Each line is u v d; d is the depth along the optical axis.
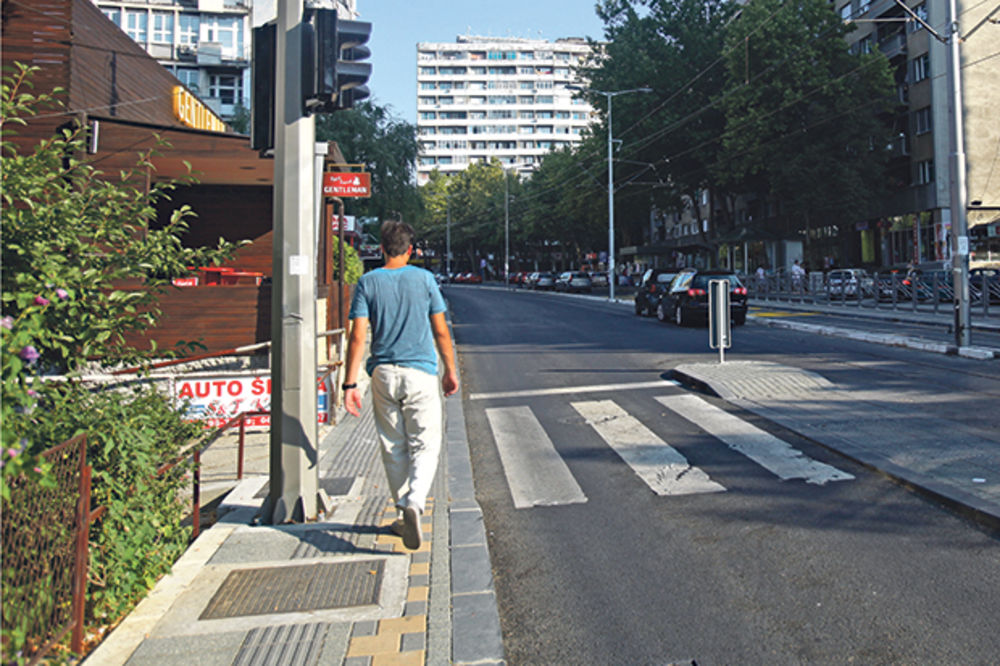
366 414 9.53
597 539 4.89
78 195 4.46
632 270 65.75
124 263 4.59
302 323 5.22
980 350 12.36
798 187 36.16
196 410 8.66
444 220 97.50
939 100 35.66
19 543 2.88
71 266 4.16
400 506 4.30
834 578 4.08
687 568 4.34
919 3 36.84
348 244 21.33
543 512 5.49
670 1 41.91
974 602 3.71
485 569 4.38
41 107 11.23
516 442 7.76
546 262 99.00
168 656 3.31
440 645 3.43
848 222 36.78
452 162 140.62
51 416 3.73
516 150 141.12
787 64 35.06
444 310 4.55
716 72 40.62
